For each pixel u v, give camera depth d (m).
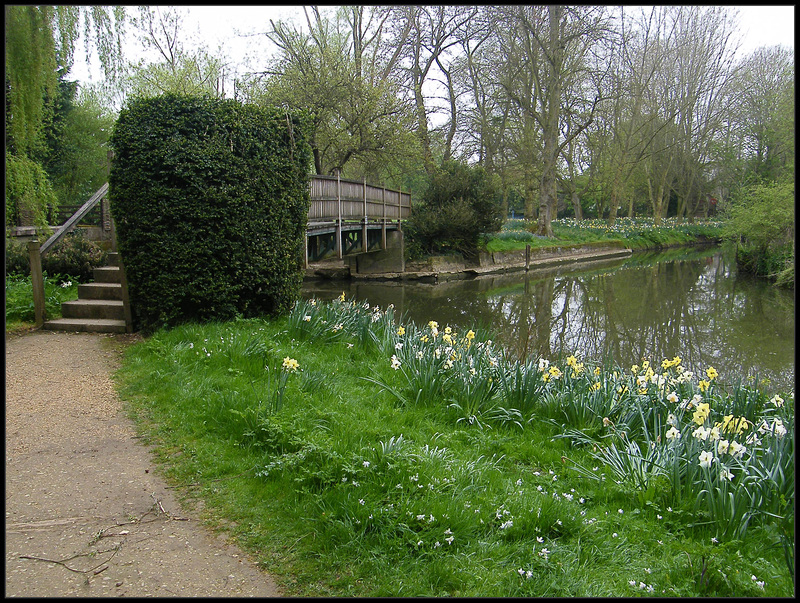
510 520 3.04
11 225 10.50
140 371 5.77
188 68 21.67
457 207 22.53
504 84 28.58
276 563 2.78
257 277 7.70
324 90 18.98
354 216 15.28
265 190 7.70
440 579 2.62
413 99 23.69
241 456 3.91
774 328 12.27
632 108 35.47
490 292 18.12
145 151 7.10
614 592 2.53
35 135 9.05
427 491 3.25
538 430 4.79
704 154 42.69
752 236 21.67
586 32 24.48
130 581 2.60
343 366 6.29
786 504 3.17
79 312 7.95
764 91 32.81
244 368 5.64
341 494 3.17
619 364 8.96
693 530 3.13
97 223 14.20
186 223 7.24
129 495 3.43
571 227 36.72
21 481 3.56
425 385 5.28
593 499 3.56
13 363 6.06
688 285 19.75
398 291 18.42
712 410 5.12
